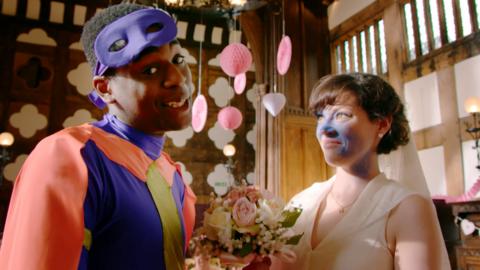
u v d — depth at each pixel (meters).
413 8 6.86
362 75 1.29
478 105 5.24
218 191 8.55
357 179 1.26
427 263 1.03
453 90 5.91
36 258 0.68
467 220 3.45
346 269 1.11
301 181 7.51
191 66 8.98
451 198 4.64
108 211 0.84
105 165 0.88
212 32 8.97
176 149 8.56
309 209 1.33
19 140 7.70
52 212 0.72
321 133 1.24
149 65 0.94
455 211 3.55
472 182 5.45
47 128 7.90
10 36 8.00
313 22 8.80
